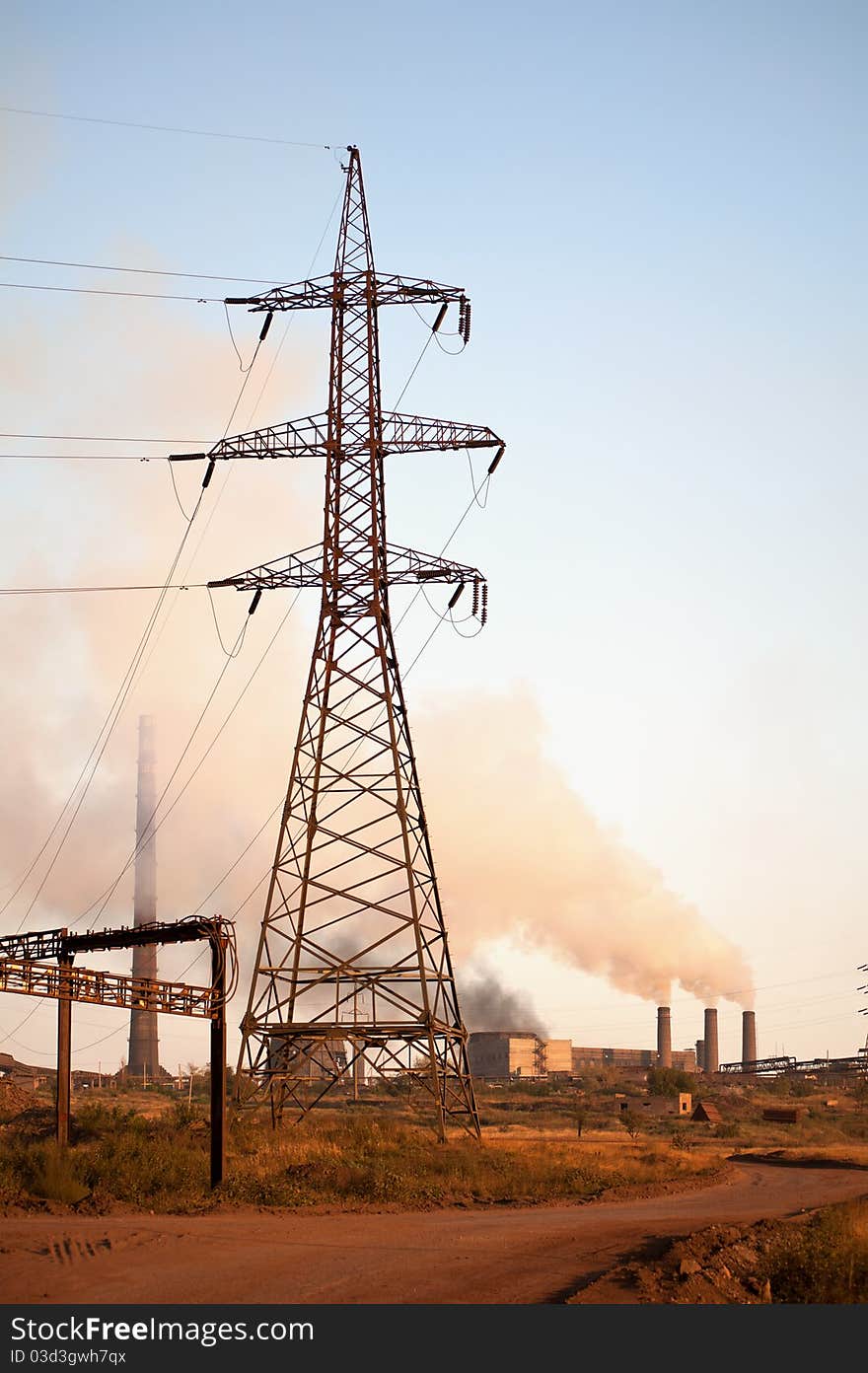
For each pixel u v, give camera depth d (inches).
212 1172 1627.7
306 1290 941.8
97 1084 5910.4
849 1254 1127.0
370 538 2719.0
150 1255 1080.8
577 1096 6791.3
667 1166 2578.7
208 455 2682.1
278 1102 2546.8
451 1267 1071.6
